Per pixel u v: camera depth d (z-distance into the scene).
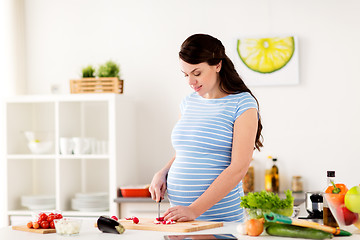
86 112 4.18
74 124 4.03
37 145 3.83
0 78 4.04
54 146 4.22
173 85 4.05
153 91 4.08
